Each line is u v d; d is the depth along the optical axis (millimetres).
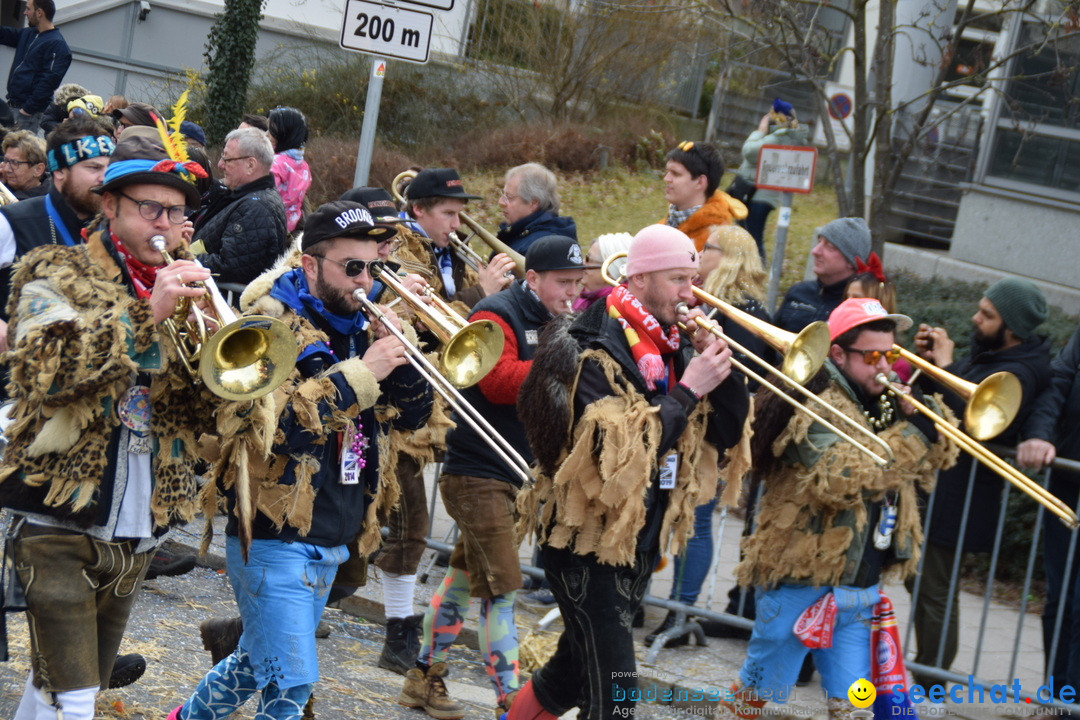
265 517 4195
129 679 4996
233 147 7613
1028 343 6336
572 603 4461
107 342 3518
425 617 5809
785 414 4859
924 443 5047
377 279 4754
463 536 5637
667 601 6953
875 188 11461
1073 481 6281
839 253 6801
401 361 4379
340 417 4211
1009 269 15633
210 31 21094
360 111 20438
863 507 4891
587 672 4449
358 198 6367
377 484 4527
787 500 4934
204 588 7047
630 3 17328
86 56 22719
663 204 18750
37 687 3762
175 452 3926
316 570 4324
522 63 20984
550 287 5680
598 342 4426
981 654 7363
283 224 7656
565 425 4387
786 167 8883
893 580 5164
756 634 5102
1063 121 15328
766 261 13664
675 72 21438
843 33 18047
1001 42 15703
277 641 4195
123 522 3852
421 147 20094
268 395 3975
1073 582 6320
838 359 5016
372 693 5871
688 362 4746
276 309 4359
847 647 5000
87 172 5047
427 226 7016
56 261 3684
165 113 20594
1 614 4055
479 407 5617
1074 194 15320
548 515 4480
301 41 22266
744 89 21516
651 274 4488
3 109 15039
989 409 5316
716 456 4688
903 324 5195
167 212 3746
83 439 3707
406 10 7578
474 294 6754
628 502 4242
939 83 11648
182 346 3824
